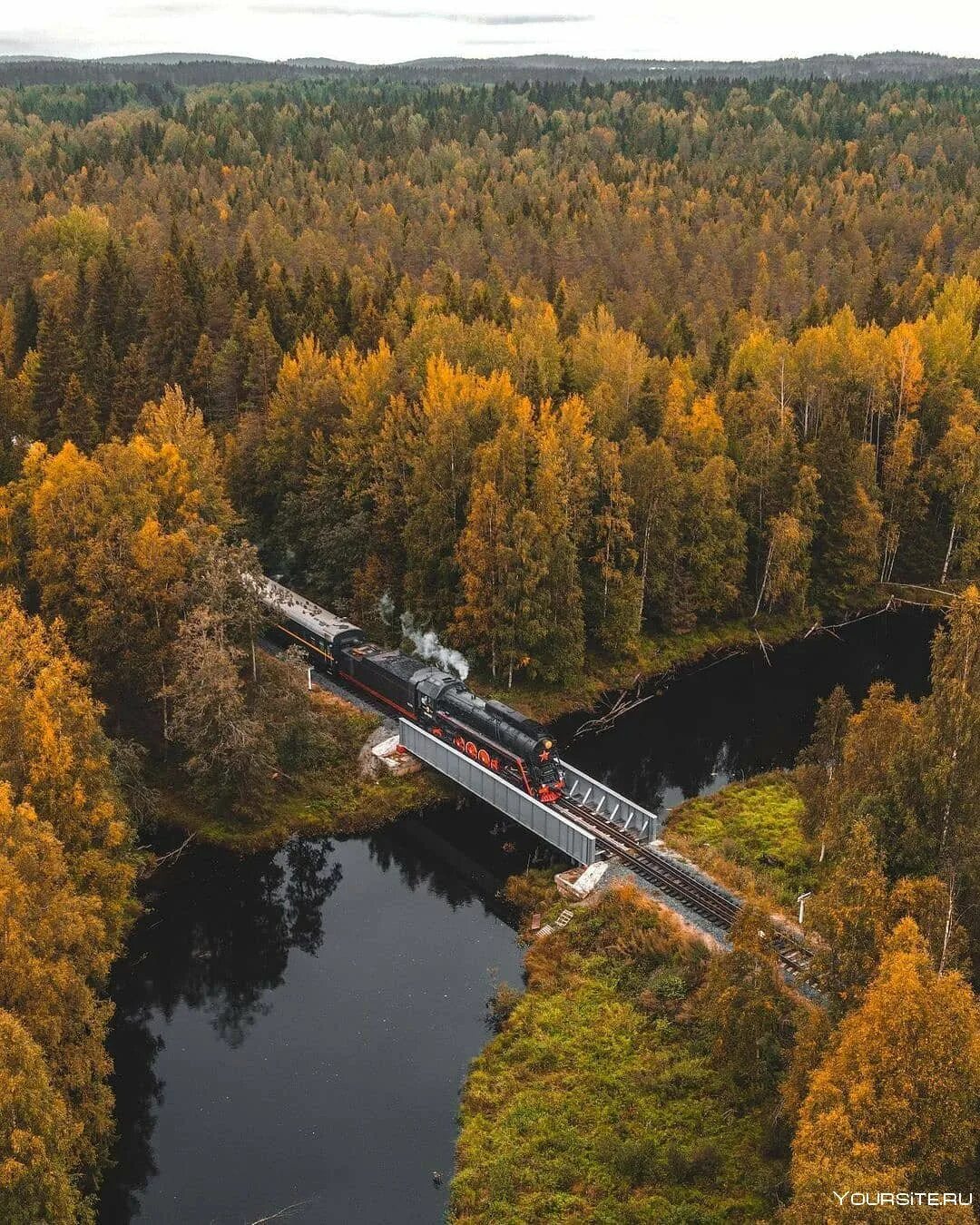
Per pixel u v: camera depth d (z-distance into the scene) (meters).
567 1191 43.81
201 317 123.19
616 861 62.94
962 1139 32.00
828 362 116.12
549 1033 52.59
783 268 162.38
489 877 67.31
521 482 86.25
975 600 48.00
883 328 138.50
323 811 72.75
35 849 44.81
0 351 126.25
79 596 70.69
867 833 41.56
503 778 71.62
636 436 96.06
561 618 87.31
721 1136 45.22
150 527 70.00
